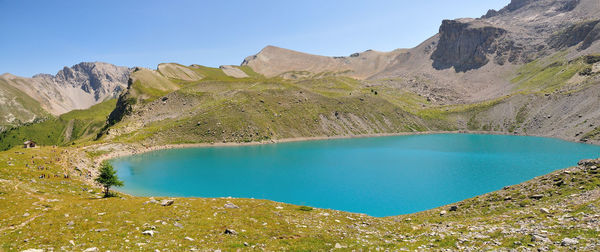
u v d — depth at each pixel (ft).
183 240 94.79
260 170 428.97
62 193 209.36
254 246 91.61
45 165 287.07
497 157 503.61
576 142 648.79
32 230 99.76
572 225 77.77
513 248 70.33
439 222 139.95
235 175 397.19
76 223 108.27
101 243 89.45
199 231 105.19
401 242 94.17
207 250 86.84
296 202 272.72
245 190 320.09
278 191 313.94
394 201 269.44
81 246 86.48
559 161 451.53
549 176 161.99
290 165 465.88
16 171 245.86
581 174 146.51
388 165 455.22
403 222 149.38
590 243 63.36
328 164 470.39
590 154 504.84
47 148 377.71
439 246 82.69
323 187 327.26
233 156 561.84
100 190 250.16
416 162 478.18
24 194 172.96
